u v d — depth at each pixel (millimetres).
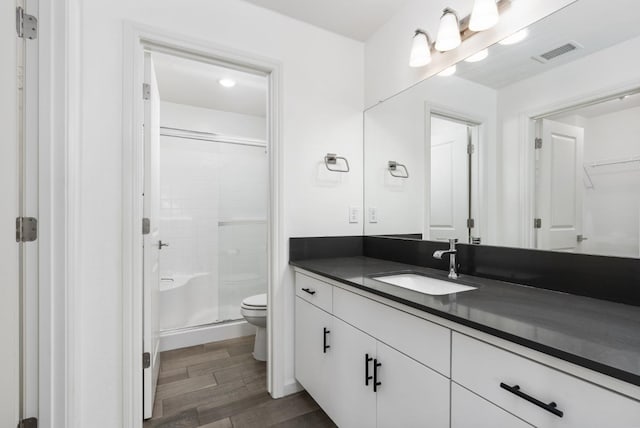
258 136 3348
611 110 997
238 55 1667
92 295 1333
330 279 1435
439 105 1606
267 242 1842
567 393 606
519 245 1253
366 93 2113
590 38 1048
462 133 1499
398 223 1871
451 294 1051
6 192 1026
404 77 1806
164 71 2293
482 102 1399
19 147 1144
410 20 1752
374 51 2039
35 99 1164
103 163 1353
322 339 1518
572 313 837
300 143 1881
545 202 1168
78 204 1279
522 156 1252
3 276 1019
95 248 1339
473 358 790
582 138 1066
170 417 1594
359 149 2119
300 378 1750
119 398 1373
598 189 1022
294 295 1849
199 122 3047
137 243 1419
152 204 1699
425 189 1703
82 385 1315
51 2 1178
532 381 664
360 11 1817
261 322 2205
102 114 1352
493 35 1341
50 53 1177
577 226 1066
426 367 931
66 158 1202
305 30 1902
